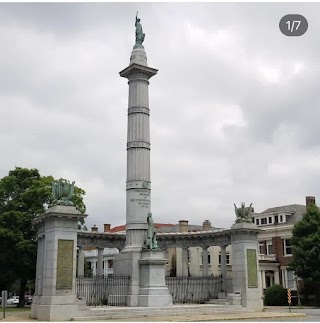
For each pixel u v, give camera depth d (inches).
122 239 2092.8
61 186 1448.1
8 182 2309.3
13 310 1914.4
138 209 1733.5
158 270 1637.6
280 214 3043.8
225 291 1887.3
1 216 2175.2
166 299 1606.8
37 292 1494.8
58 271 1364.4
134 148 1780.3
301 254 2409.0
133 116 1808.6
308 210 2546.8
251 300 1713.8
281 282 2874.0
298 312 1721.2
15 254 2143.2
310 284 2468.0
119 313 1400.1
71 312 1342.3
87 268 3467.0
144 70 1829.5
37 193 2250.2
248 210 1812.3
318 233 2416.3
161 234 2110.0
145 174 1768.0
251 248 1774.1
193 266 3417.8
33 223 1574.8
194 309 1552.7
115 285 1672.0
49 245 1405.0
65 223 1409.9
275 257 2935.5
